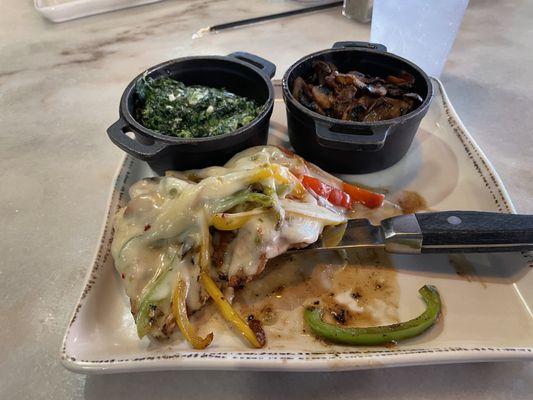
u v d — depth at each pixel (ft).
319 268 0.76
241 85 0.98
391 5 1.17
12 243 0.87
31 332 0.73
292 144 0.98
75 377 0.67
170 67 0.96
